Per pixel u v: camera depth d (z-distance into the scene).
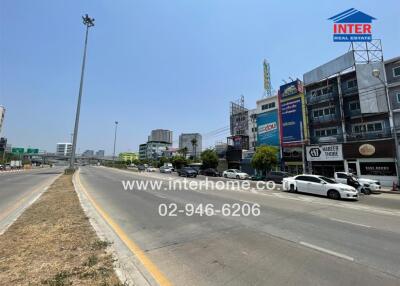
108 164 121.62
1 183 22.53
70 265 4.48
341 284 4.25
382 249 6.11
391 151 27.12
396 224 8.85
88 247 5.41
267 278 4.43
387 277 4.56
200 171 51.25
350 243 6.53
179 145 137.62
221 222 8.58
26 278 3.96
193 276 4.45
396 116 27.88
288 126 39.88
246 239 6.68
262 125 44.75
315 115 37.09
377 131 29.58
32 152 89.81
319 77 36.44
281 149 40.72
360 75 30.42
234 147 55.78
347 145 31.20
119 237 6.61
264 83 52.66
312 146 35.56
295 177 19.48
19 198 13.41
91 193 15.76
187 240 6.54
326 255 5.63
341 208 12.24
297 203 13.46
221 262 5.11
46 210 9.34
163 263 5.01
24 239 5.90
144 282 4.14
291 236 7.05
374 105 29.22
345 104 33.34
